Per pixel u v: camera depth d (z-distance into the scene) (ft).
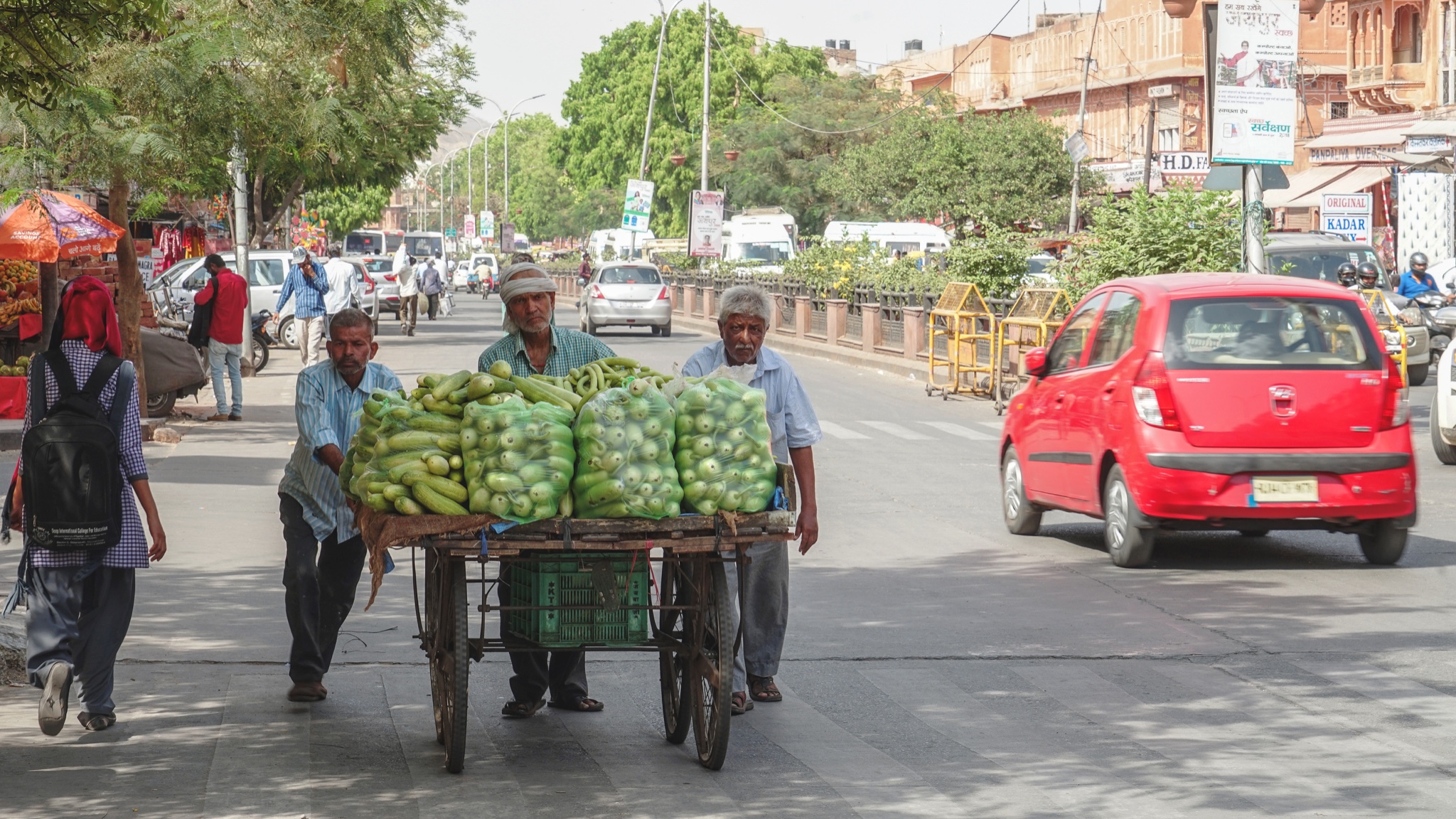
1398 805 19.13
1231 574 34.53
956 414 70.33
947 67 295.28
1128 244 72.59
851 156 221.25
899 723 23.08
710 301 145.59
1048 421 38.32
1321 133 198.49
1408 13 171.12
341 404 23.59
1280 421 33.58
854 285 106.93
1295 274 84.64
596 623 20.70
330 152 63.72
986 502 45.98
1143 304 35.22
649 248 234.79
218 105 49.42
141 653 26.96
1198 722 23.06
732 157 249.14
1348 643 27.99
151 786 19.65
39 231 56.03
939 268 98.73
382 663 26.66
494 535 19.52
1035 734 22.45
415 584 21.35
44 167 41.91
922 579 34.30
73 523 21.04
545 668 23.53
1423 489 47.83
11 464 51.44
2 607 29.55
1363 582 33.58
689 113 267.39
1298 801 19.31
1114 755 21.34
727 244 165.07
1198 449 33.58
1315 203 164.86
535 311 22.66
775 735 22.43
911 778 20.30
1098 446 35.63
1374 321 34.60
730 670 20.06
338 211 280.10
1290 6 53.36
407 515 19.51
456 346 116.06
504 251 267.39
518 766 20.81
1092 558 36.73
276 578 33.53
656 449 19.79
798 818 18.65
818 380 87.45
